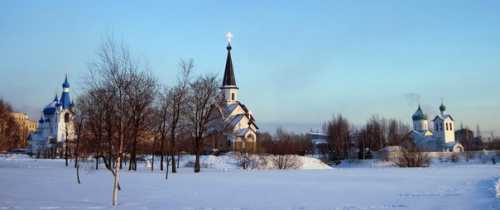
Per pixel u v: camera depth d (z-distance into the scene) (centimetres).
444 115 14912
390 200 2398
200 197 2538
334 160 11731
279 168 7069
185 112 5550
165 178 4150
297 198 2502
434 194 2703
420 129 15588
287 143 11150
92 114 5153
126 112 3197
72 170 5506
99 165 6744
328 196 2602
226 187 3195
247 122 10006
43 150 12444
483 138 17888
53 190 2914
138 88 3922
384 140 13912
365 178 4281
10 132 8131
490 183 3459
